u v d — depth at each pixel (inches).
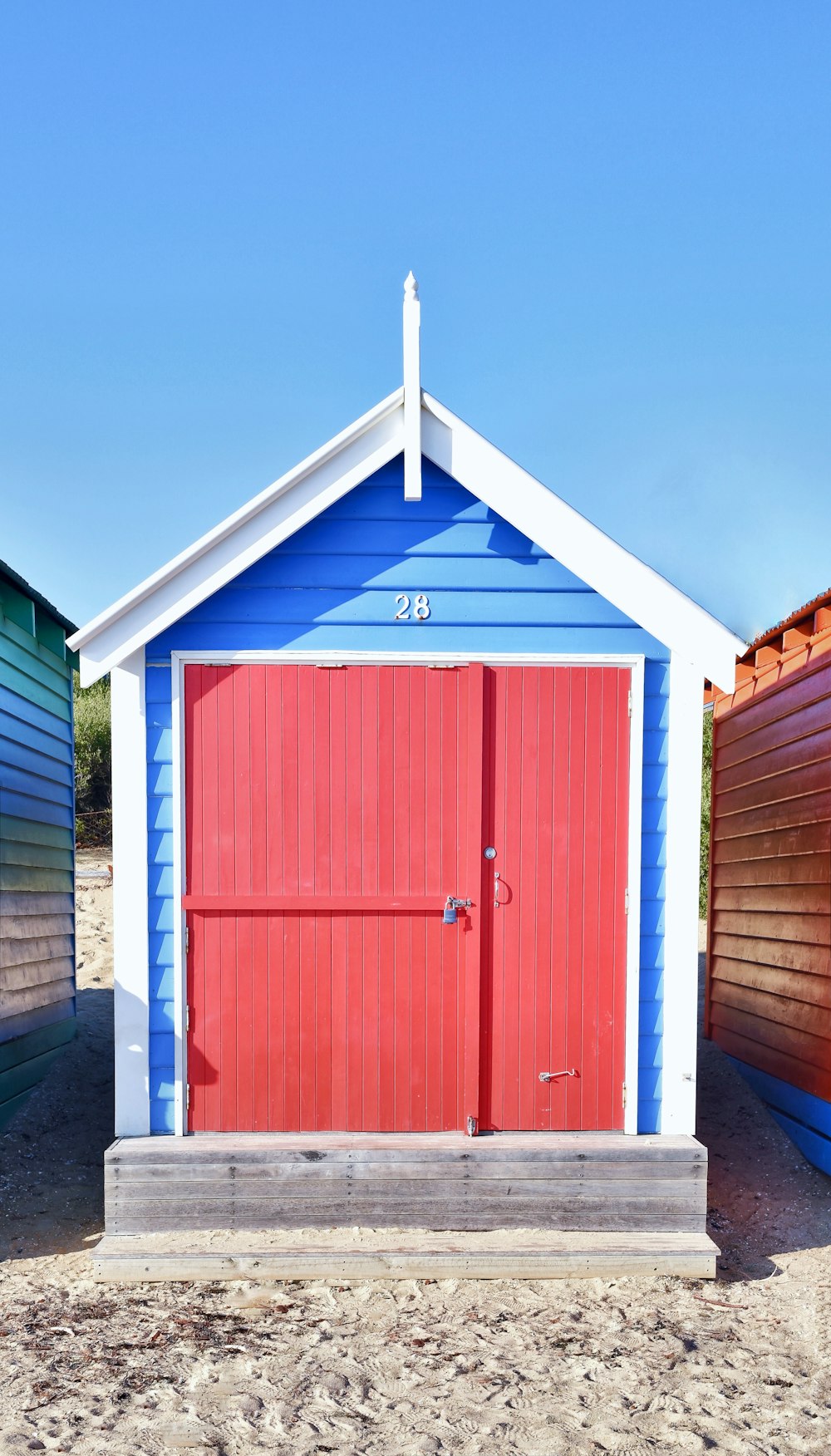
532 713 259.0
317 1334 212.5
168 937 255.8
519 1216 245.6
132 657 254.8
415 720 257.9
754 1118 346.3
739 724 402.0
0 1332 212.2
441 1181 244.2
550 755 259.0
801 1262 255.9
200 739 256.1
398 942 256.7
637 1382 197.2
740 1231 274.2
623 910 259.1
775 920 353.4
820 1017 314.3
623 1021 258.2
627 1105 257.0
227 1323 216.8
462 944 257.3
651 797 260.4
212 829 255.6
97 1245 245.4
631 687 260.2
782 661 356.5
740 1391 195.0
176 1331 213.2
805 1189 299.1
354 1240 239.3
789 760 346.3
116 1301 225.9
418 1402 189.3
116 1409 185.6
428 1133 256.2
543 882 257.8
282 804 256.2
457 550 260.2
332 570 258.7
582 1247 239.0
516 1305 226.2
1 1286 234.4
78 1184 292.0
